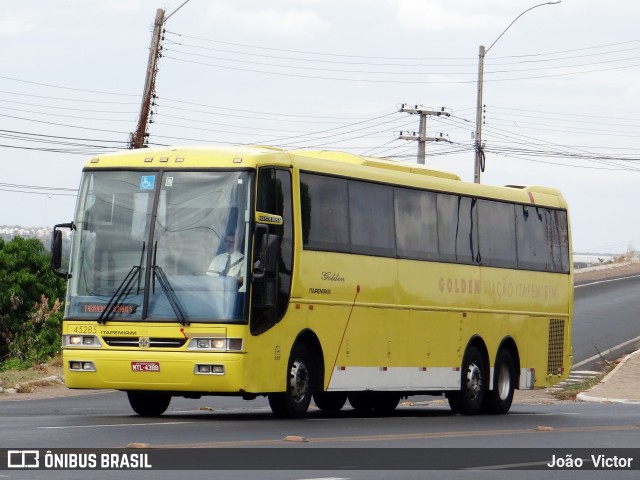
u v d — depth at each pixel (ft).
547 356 169.58
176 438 98.99
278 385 123.54
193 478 74.02
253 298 119.85
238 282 119.24
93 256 122.83
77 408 148.25
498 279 159.63
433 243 148.36
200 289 119.55
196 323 118.73
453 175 155.84
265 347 121.39
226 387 118.21
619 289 413.39
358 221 136.05
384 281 139.44
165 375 118.83
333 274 131.23
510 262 162.30
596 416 146.72
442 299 149.18
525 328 164.55
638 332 311.47
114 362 120.16
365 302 136.26
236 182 121.19
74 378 121.70
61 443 92.17
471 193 155.84
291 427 114.93
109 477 73.72
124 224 122.62
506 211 162.40
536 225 168.55
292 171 126.52
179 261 120.47
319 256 129.18
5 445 90.17
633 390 209.97
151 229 121.60
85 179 125.29
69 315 122.31
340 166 134.31
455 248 152.15
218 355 118.01
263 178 122.72
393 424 125.90
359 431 113.19
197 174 122.11
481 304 156.15
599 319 336.08
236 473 76.84
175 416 130.11
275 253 120.47
